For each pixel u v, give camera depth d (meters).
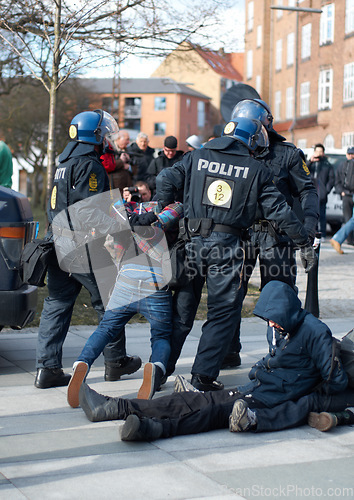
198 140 9.97
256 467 3.74
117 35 12.12
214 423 4.34
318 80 41.28
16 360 6.11
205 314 8.28
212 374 5.09
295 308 4.48
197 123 89.06
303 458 3.90
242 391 4.56
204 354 5.10
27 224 5.54
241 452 3.97
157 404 4.36
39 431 4.27
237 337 6.00
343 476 3.64
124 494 3.35
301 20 44.31
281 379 4.49
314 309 8.02
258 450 4.02
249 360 6.29
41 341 5.29
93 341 4.83
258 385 4.56
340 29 38.38
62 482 3.48
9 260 5.40
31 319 5.71
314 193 5.69
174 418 4.30
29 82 21.28
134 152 12.15
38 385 5.25
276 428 4.35
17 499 3.26
